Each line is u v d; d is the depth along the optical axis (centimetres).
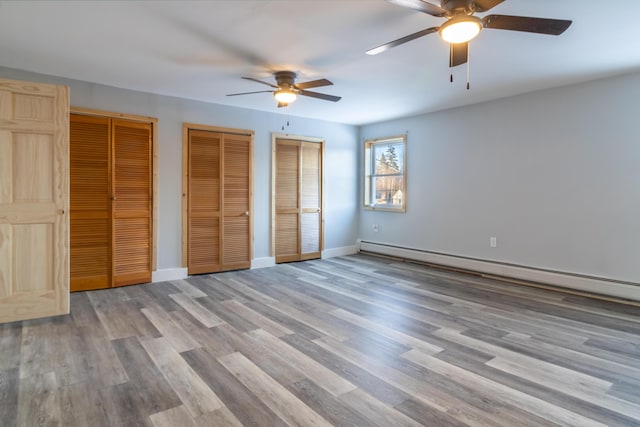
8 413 196
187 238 503
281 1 244
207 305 383
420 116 595
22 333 304
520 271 474
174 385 226
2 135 319
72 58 351
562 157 439
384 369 247
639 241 387
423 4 208
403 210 623
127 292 429
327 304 388
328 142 654
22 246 330
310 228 636
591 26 279
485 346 284
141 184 463
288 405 205
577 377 238
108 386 224
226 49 328
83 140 423
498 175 499
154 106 471
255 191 567
